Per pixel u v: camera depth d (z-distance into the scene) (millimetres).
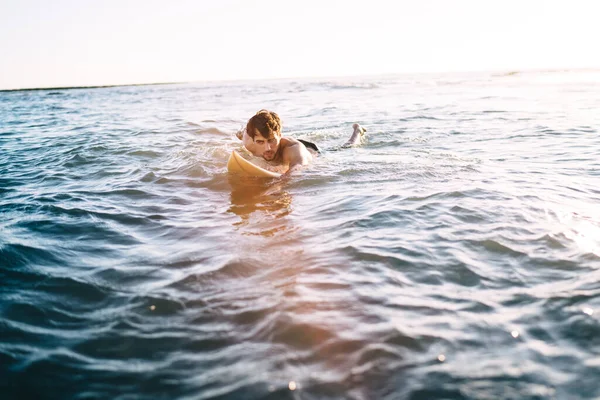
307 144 4918
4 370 1467
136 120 10117
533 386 1325
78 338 1647
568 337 1550
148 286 2029
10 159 5488
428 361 1460
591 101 11391
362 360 1474
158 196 3557
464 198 3150
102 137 6977
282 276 2082
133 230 2801
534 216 2742
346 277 2055
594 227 2533
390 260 2217
